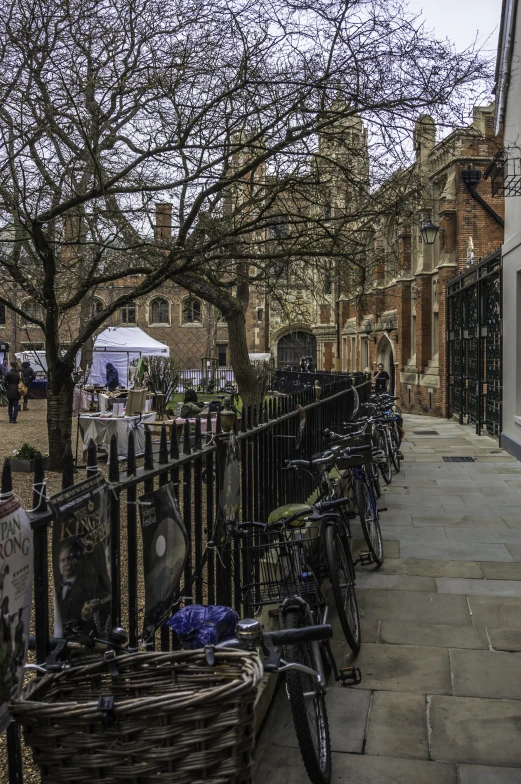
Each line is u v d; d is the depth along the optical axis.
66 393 10.21
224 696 1.71
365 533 6.02
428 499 9.19
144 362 24.97
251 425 4.55
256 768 3.20
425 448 14.52
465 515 8.22
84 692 1.96
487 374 16.53
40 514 1.91
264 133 6.65
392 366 33.06
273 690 3.86
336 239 7.52
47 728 1.70
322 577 4.64
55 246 8.24
